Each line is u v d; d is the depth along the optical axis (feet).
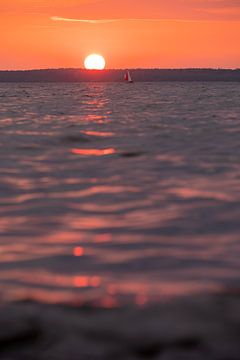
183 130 159.02
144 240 47.09
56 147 123.44
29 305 30.32
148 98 444.55
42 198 68.33
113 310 29.43
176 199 66.33
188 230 50.49
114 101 385.70
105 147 122.83
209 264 38.91
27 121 194.80
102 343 25.90
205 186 74.84
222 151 112.57
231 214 57.21
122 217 57.21
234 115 226.99
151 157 105.91
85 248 44.78
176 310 29.25
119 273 37.24
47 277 36.32
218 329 26.84
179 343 25.68
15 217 57.88
